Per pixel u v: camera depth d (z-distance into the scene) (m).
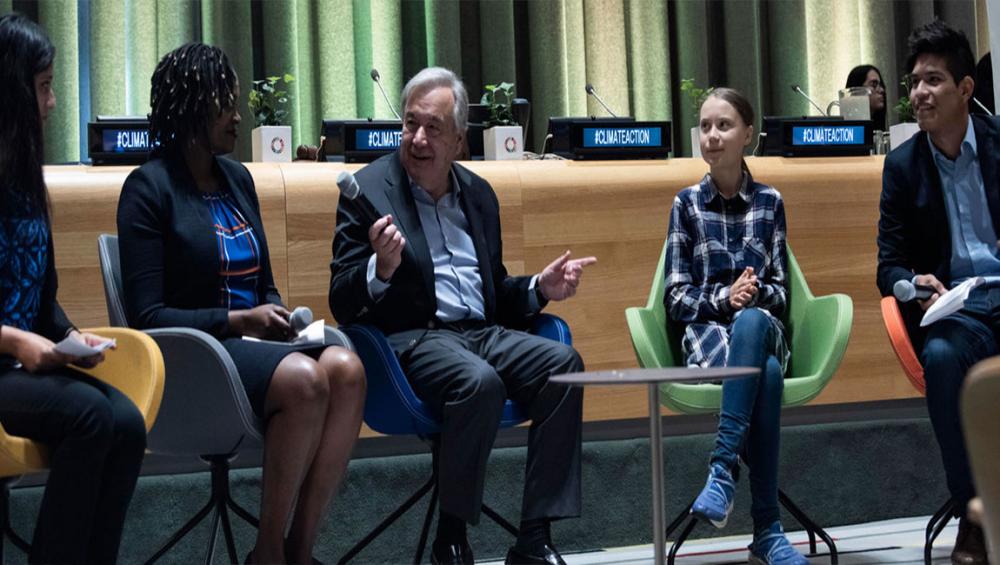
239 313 2.46
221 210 2.62
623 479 3.61
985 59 4.52
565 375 2.01
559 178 3.52
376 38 5.66
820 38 6.14
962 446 2.68
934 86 2.93
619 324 3.54
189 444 2.51
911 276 2.88
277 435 2.35
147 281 2.45
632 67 6.04
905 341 2.80
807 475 3.75
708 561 3.17
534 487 2.65
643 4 6.02
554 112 5.86
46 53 2.23
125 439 2.08
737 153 3.15
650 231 3.58
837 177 3.72
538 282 2.87
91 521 2.05
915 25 6.15
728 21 6.04
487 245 2.94
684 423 3.69
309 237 3.32
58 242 3.14
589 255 3.53
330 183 3.34
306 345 2.50
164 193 2.51
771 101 6.19
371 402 2.66
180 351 2.33
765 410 2.79
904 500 3.84
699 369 1.99
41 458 2.05
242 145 5.41
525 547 2.65
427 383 2.63
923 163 2.98
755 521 2.83
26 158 2.20
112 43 5.29
